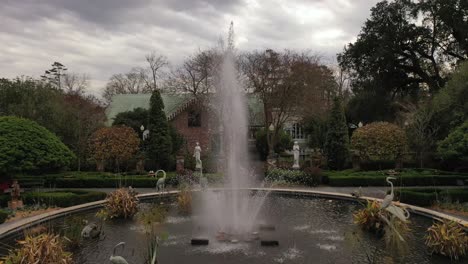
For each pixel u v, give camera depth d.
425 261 8.38
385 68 32.66
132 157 24.16
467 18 29.47
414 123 24.95
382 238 10.06
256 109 35.38
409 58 33.72
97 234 10.37
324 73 34.00
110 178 20.39
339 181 19.78
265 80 29.75
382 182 19.77
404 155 23.81
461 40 29.66
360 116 35.44
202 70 33.53
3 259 7.73
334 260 8.45
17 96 24.19
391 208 9.95
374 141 21.97
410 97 35.59
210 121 32.75
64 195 14.45
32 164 14.68
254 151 34.94
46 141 15.67
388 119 34.38
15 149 14.52
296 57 31.67
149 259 7.73
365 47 33.91
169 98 36.88
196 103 32.84
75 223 10.76
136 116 29.69
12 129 15.16
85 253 9.01
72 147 25.05
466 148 14.77
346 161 24.45
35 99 24.03
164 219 12.10
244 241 9.81
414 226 11.36
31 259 7.31
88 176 21.08
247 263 8.26
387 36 31.94
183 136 30.62
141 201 16.09
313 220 12.21
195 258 8.59
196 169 23.50
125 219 12.47
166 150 25.22
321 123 31.58
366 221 10.73
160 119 25.34
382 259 8.51
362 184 19.78
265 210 13.86
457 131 15.83
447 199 14.08
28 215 12.91
